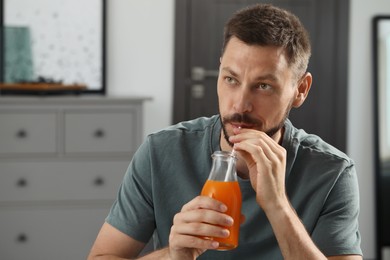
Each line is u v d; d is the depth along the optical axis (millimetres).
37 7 4340
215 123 1725
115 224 1711
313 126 4605
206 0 4465
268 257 1647
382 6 4547
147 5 4434
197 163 1702
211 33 4484
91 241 3969
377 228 4520
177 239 1389
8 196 3906
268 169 1456
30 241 3936
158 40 4461
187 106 4500
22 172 3904
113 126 3945
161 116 4488
